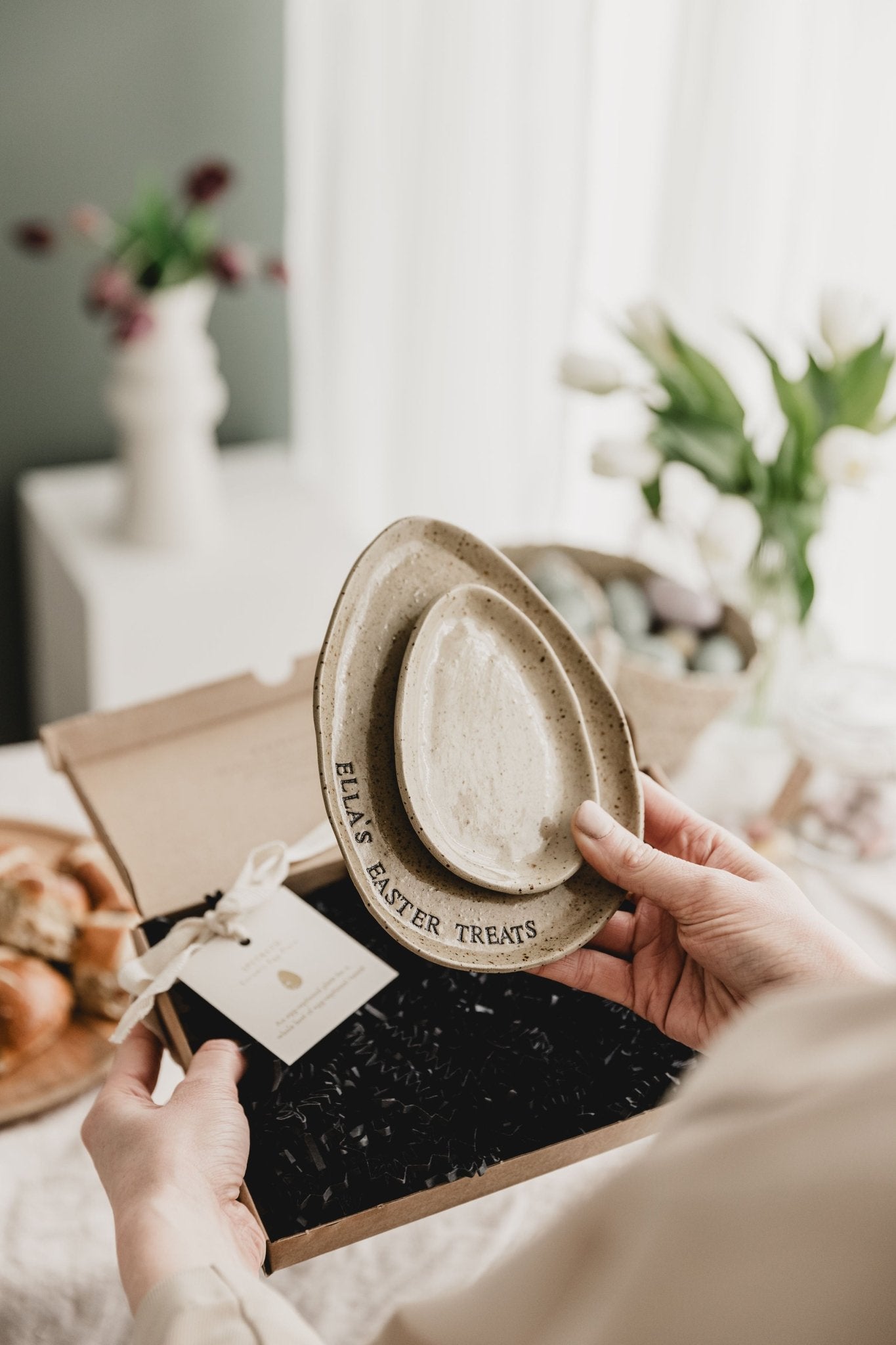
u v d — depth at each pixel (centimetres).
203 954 66
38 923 84
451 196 171
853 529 156
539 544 121
